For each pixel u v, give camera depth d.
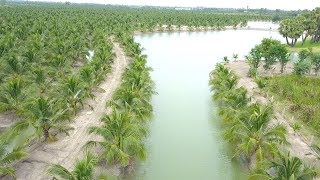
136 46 86.00
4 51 63.09
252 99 55.62
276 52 75.38
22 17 139.00
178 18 186.50
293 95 57.47
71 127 39.44
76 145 38.56
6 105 42.09
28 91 44.16
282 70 76.94
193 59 99.06
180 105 57.78
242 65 86.25
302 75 73.19
